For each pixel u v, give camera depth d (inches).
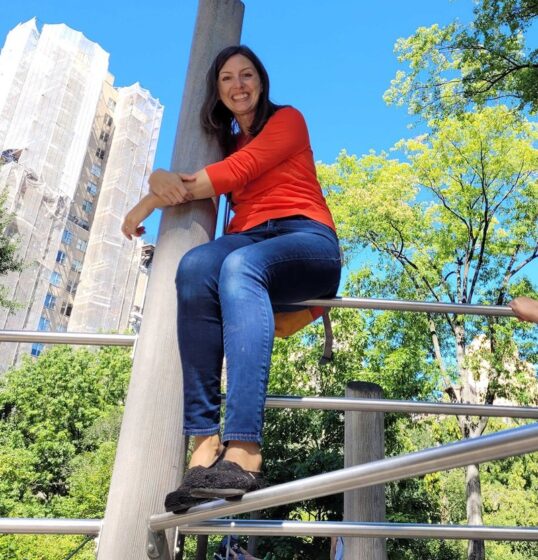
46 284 1771.7
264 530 52.1
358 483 38.0
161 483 56.9
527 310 65.4
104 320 1937.7
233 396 45.3
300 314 67.4
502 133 618.5
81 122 2001.7
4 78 2057.1
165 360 61.8
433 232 653.9
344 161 714.2
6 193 798.5
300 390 662.5
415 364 603.2
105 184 2144.4
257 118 69.6
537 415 65.4
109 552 54.1
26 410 1053.8
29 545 493.4
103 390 1143.0
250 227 62.1
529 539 57.4
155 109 2365.9
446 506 743.1
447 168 642.2
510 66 444.8
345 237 669.9
